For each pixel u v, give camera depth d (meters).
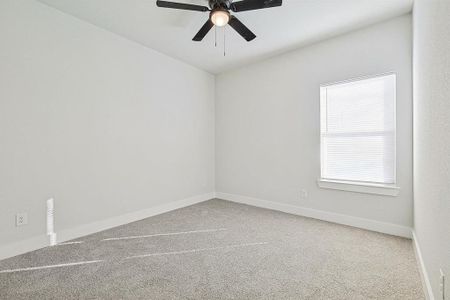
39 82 2.11
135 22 2.47
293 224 2.75
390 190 2.40
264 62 3.48
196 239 2.32
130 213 2.88
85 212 2.45
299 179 3.14
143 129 3.04
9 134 1.94
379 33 2.46
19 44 1.99
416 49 1.90
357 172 2.69
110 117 2.68
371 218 2.55
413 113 2.19
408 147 2.31
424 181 1.54
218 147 4.16
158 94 3.23
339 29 2.61
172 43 2.96
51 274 1.67
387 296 1.42
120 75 2.77
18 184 1.99
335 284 1.55
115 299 1.40
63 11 2.26
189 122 3.72
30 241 2.06
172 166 3.45
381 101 2.52
